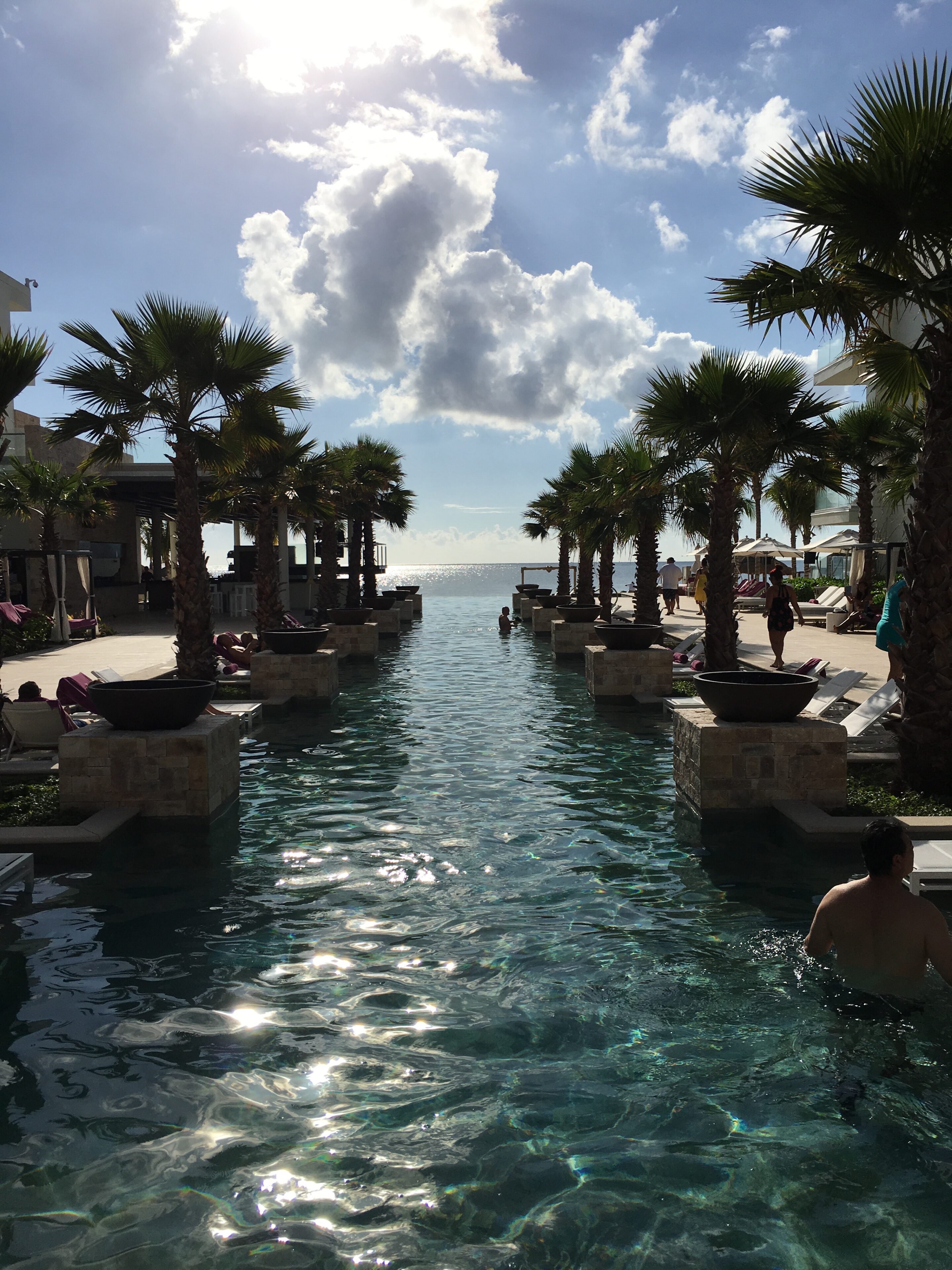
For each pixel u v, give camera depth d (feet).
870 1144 10.89
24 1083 12.46
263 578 65.57
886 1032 13.48
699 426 41.70
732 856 22.48
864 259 24.97
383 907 19.31
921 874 18.93
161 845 23.86
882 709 32.24
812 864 21.86
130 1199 10.03
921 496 25.39
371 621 93.15
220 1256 9.13
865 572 85.92
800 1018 14.01
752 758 25.94
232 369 44.04
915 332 86.84
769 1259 9.02
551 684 56.95
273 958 16.72
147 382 45.11
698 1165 10.52
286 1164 10.63
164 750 25.79
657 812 26.61
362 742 37.70
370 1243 9.32
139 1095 12.12
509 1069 12.69
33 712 32.45
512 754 35.19
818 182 23.24
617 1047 13.25
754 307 27.86
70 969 16.30
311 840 24.20
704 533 58.34
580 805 27.55
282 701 46.11
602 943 17.22
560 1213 9.73
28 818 25.13
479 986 15.46
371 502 100.99
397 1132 11.24
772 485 123.13
